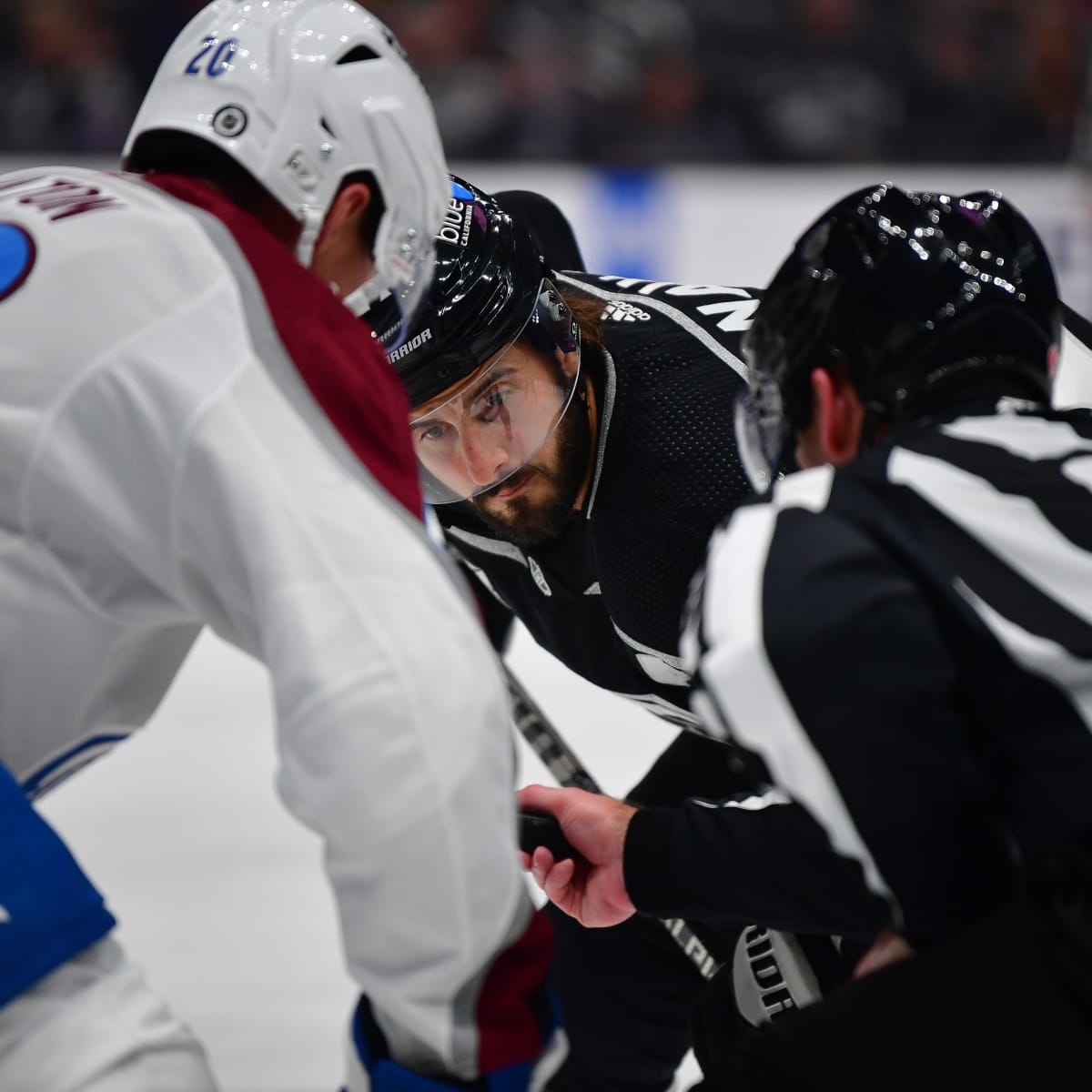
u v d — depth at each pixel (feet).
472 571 23.63
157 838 32.24
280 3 14.60
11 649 13.04
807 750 12.10
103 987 12.63
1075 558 12.43
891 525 12.60
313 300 13.15
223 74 14.19
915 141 74.02
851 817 12.08
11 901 12.18
